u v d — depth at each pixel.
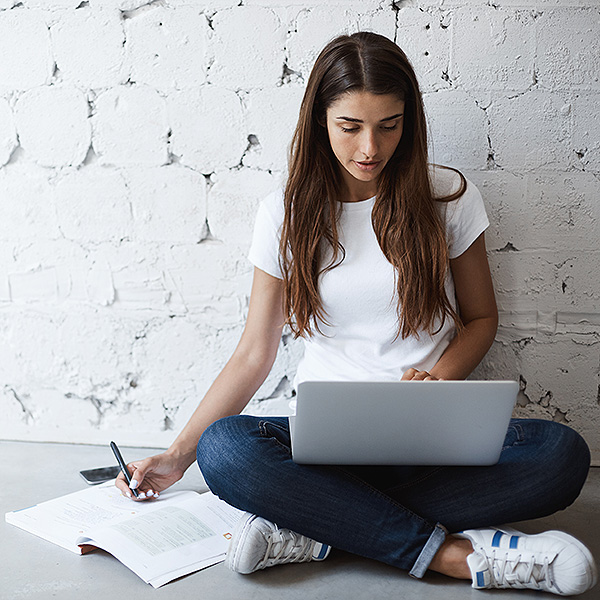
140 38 1.83
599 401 1.86
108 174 1.89
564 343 1.85
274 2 1.78
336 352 1.63
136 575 1.40
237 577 1.39
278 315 1.71
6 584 1.36
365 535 1.38
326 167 1.58
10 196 1.93
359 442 1.33
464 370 1.59
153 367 1.97
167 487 1.67
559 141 1.78
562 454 1.41
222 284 1.92
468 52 1.76
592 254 1.81
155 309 1.95
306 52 1.79
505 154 1.80
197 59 1.82
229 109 1.84
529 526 1.58
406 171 1.55
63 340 1.98
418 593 1.34
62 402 2.02
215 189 1.88
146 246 1.92
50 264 1.95
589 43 1.73
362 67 1.42
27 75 1.87
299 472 1.39
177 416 1.99
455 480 1.41
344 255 1.58
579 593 1.29
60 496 1.70
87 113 1.87
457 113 1.79
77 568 1.42
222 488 1.42
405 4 1.76
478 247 1.65
